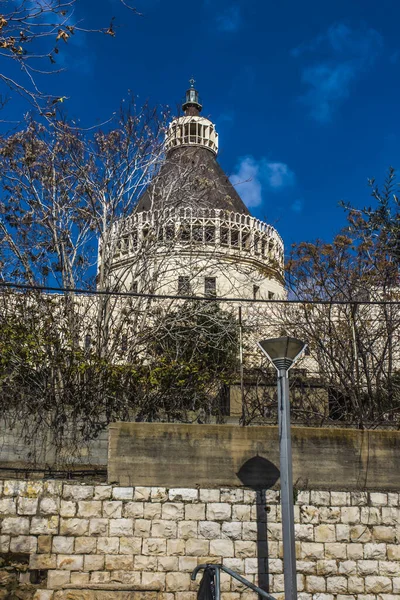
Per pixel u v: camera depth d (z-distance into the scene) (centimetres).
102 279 1702
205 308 1680
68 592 1094
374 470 1218
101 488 1154
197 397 1499
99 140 1825
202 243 1966
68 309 1605
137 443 1187
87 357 1456
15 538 1112
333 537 1172
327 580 1148
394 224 1235
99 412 1384
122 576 1114
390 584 1154
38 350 1392
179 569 1127
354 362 1619
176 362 1504
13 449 1267
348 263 1862
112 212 1800
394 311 1723
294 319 1858
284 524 961
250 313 1983
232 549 1144
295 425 1486
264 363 1641
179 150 2252
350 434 1234
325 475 1205
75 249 1784
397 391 1550
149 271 1856
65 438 1300
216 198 2481
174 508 1158
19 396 1338
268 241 2577
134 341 1614
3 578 1090
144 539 1136
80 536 1126
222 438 1205
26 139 1762
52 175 1770
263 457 1202
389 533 1182
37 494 1138
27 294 1583
